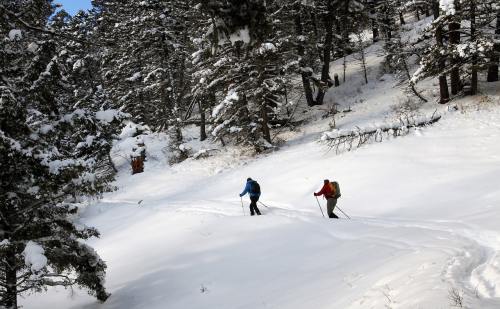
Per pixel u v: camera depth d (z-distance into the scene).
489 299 5.05
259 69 24.11
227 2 4.45
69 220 10.09
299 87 30.91
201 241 13.76
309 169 19.81
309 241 11.59
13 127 8.59
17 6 8.64
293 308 7.17
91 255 10.36
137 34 36.22
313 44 31.62
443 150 17.48
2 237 8.73
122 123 10.75
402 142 19.44
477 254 7.46
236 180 22.55
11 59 9.27
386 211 13.54
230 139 30.95
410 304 5.30
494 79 24.61
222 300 8.95
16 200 8.93
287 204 17.02
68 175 8.88
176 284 10.69
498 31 23.06
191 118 37.31
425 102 25.22
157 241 15.21
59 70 9.37
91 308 10.89
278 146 26.33
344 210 14.70
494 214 10.44
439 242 9.02
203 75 26.41
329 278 8.24
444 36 23.52
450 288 5.51
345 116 27.97
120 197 25.78
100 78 40.66
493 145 16.73
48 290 13.28
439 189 14.06
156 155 33.44
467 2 21.28
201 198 21.11
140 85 39.50
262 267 10.32
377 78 33.97
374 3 42.06
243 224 14.59
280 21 24.91
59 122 9.66
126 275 12.55
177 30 35.56
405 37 39.31
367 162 18.33
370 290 6.55
